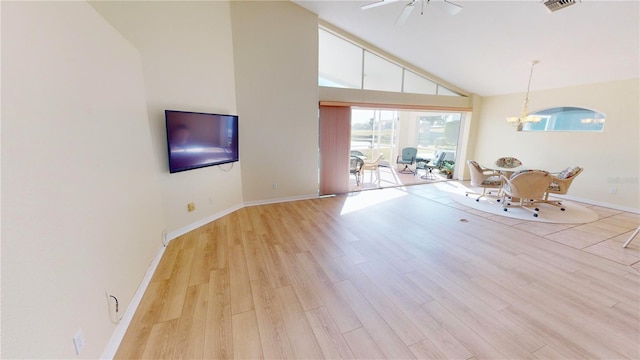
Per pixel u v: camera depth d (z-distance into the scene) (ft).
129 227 6.69
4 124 3.03
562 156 17.19
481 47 14.32
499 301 6.97
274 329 5.98
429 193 18.78
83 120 4.77
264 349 5.43
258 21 13.67
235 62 13.41
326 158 17.44
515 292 7.36
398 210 14.82
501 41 13.25
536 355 5.29
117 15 8.19
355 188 20.10
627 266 8.75
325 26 16.22
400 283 7.79
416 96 19.77
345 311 6.59
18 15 3.30
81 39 4.82
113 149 5.99
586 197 16.28
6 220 3.00
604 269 8.57
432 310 6.63
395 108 19.11
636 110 13.88
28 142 3.39
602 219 13.34
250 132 14.58
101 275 5.09
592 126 15.80
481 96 22.03
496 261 9.10
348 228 12.08
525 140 19.19
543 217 13.62
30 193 3.38
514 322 6.21
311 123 16.29
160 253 9.32
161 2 9.52
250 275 8.16
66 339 3.93
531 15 10.87
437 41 14.98
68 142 4.27
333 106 16.97
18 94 3.26
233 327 6.02
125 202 6.53
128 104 7.06
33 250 3.38
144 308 6.61
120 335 5.65
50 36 3.93
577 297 7.14
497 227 12.27
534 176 13.61
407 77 19.63
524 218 13.47
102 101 5.58
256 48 13.85
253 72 13.99
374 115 28.32
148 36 9.20
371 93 18.15
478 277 8.11
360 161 21.70
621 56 12.14
